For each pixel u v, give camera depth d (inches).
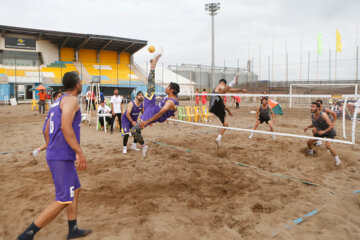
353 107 457.4
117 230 103.9
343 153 225.1
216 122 474.3
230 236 100.2
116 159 213.0
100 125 373.7
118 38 1277.1
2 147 257.1
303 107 739.4
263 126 415.5
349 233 102.7
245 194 141.6
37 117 537.3
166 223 109.3
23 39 1190.3
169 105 143.1
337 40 863.1
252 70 1096.2
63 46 1328.7
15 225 107.7
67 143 88.7
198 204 128.6
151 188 150.7
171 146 263.9
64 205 89.2
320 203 130.3
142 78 1412.4
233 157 223.3
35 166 191.5
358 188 151.4
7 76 1040.2
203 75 1825.8
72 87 91.7
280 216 116.3
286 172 181.6
